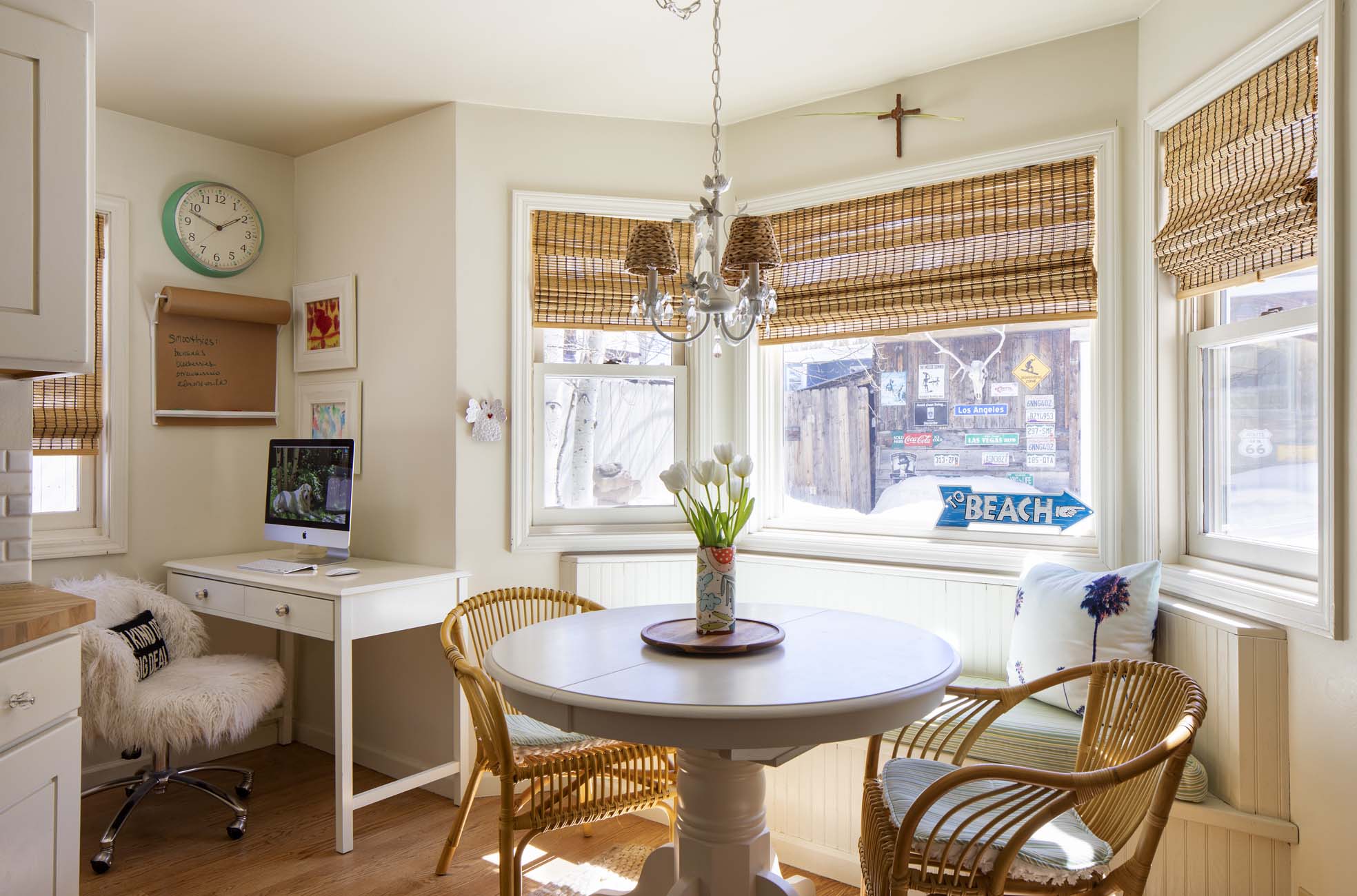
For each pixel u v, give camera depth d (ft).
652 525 10.83
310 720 11.76
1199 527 7.95
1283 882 6.34
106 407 10.26
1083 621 7.45
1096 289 8.56
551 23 8.32
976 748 7.21
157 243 10.69
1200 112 7.55
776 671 5.63
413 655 10.40
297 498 10.48
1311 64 6.35
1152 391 8.14
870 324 9.89
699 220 6.47
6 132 5.32
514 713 8.05
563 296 10.44
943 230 9.42
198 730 8.36
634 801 6.89
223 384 11.14
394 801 9.82
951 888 4.97
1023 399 9.19
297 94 9.91
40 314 5.48
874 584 9.37
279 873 8.05
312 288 11.57
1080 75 8.68
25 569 6.42
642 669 5.73
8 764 4.72
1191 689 5.25
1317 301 6.22
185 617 9.58
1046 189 8.84
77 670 5.40
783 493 10.77
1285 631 6.44
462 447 10.06
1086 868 5.10
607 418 10.84
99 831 8.95
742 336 6.46
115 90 9.81
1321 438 6.10
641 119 10.70
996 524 9.36
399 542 10.56
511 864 6.45
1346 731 5.84
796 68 9.37
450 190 10.13
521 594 8.75
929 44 8.87
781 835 8.54
